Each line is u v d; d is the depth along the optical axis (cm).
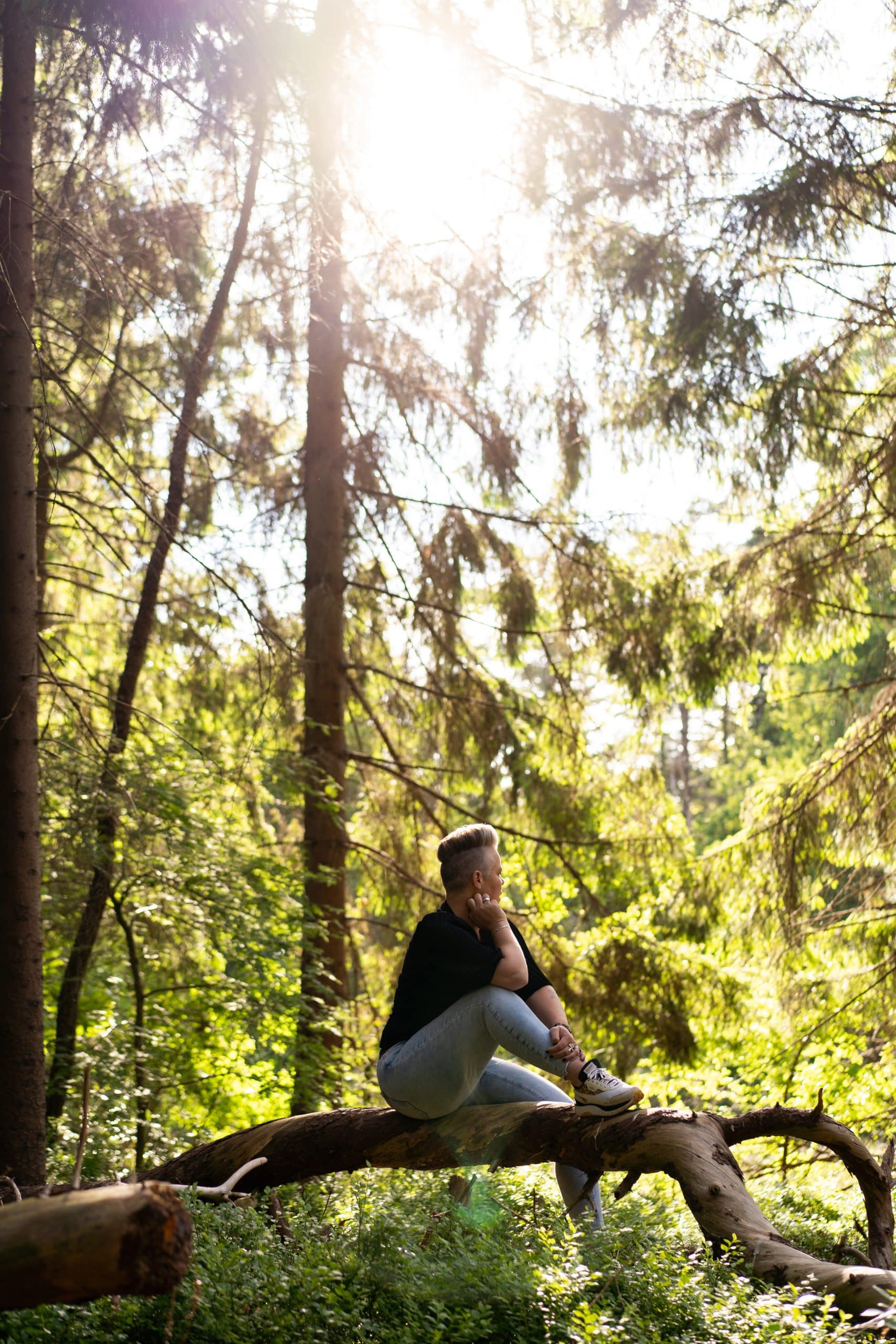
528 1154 383
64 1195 211
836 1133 391
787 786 969
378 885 1104
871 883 959
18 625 588
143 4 579
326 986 929
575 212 998
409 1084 385
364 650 1115
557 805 1059
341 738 1033
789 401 905
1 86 626
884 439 890
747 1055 1060
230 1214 366
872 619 1148
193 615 917
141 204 887
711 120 957
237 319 1036
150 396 921
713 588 1012
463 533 1047
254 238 941
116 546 880
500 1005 370
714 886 1005
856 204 919
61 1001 782
